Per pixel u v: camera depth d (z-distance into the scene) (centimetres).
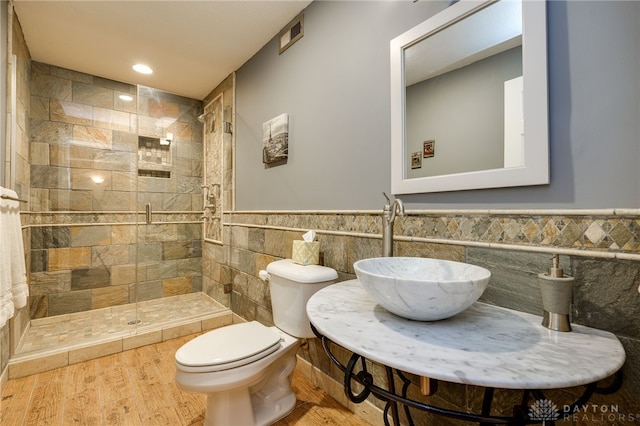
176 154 331
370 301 103
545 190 93
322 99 179
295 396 162
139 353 218
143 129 310
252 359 129
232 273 277
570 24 88
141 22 206
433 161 123
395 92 136
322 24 179
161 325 247
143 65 266
